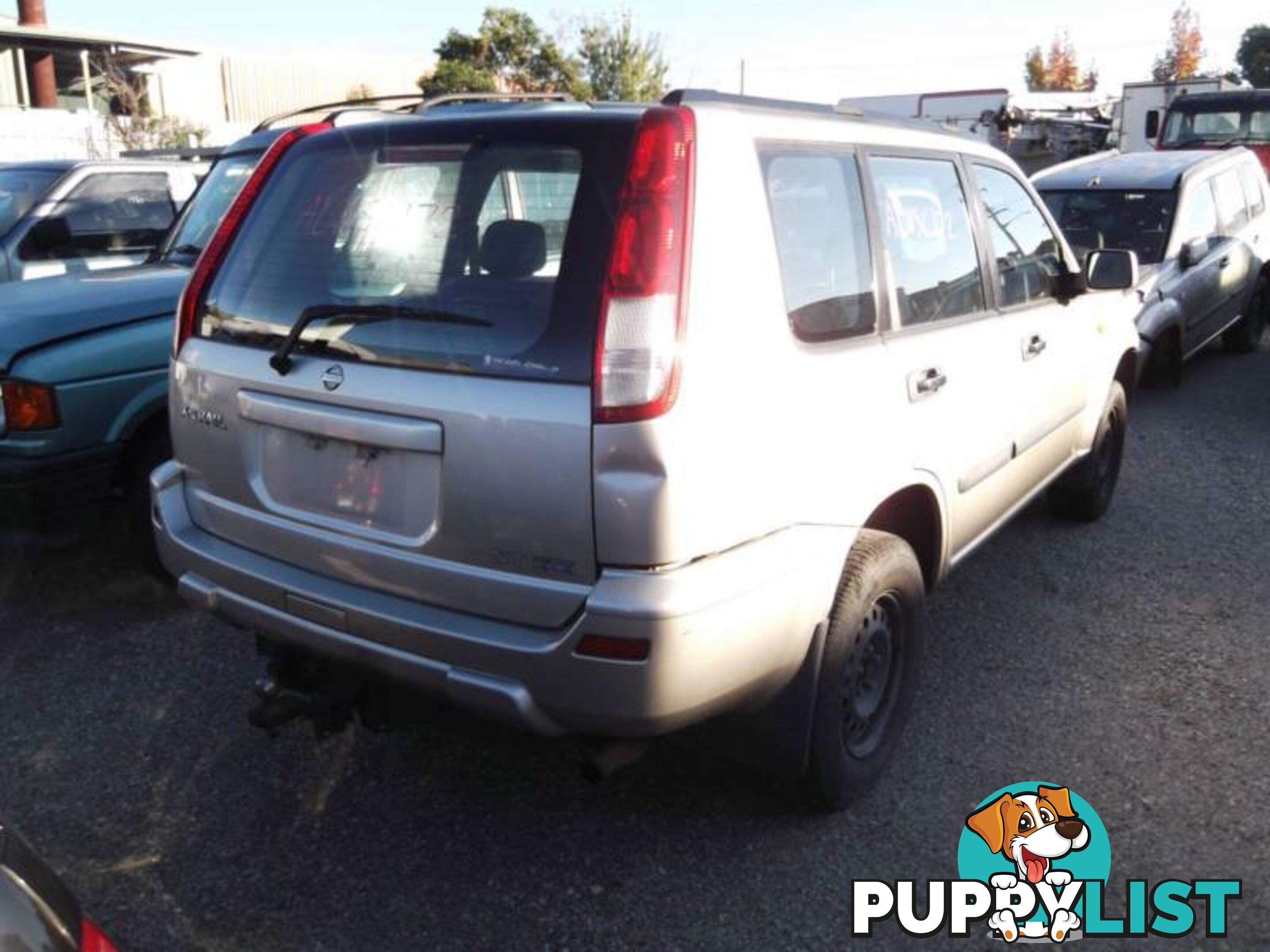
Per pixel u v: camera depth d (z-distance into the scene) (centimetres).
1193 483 691
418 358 288
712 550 272
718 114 289
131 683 442
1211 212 988
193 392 342
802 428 298
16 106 2488
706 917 307
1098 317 538
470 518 278
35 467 466
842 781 342
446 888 320
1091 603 511
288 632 318
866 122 361
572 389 265
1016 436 442
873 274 343
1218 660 454
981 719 409
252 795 366
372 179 318
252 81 3603
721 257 277
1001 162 458
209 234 634
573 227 275
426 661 289
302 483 314
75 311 493
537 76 3878
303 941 299
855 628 329
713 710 284
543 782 373
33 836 344
